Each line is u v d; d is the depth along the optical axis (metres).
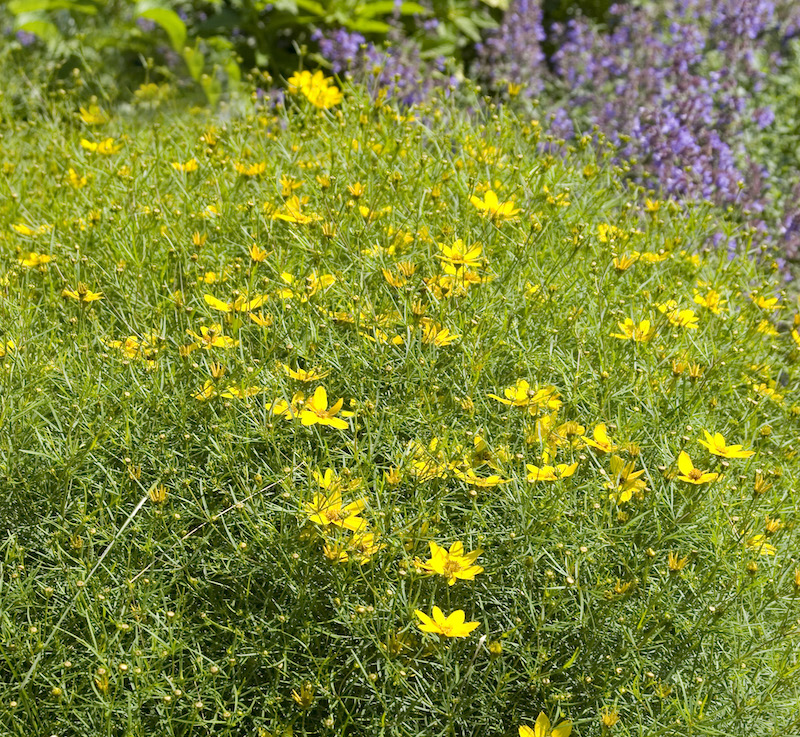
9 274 2.64
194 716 1.83
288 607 2.04
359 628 1.92
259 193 3.12
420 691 1.95
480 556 2.11
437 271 2.68
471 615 2.07
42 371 2.29
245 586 2.07
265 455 2.23
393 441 2.21
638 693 1.91
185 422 2.22
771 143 5.65
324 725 1.86
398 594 1.94
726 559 2.13
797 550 2.28
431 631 1.81
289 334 2.47
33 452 2.08
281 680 1.95
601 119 5.25
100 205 3.14
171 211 3.05
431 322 2.40
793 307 3.59
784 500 2.29
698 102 5.19
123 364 2.30
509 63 6.29
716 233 4.14
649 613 2.02
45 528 2.13
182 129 3.99
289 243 2.82
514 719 1.92
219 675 1.95
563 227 3.13
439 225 2.96
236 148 3.42
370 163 3.24
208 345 2.29
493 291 2.67
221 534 2.08
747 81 5.67
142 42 6.65
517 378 2.46
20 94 5.25
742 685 1.99
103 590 1.92
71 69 6.16
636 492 2.10
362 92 3.79
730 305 3.09
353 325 2.44
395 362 2.43
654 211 3.30
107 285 2.75
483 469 2.20
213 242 2.96
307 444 2.25
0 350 2.26
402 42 6.19
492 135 3.58
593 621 1.96
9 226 3.11
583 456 2.19
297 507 2.04
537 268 2.77
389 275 2.49
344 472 2.02
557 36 7.14
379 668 1.93
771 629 2.12
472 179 3.06
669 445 2.30
